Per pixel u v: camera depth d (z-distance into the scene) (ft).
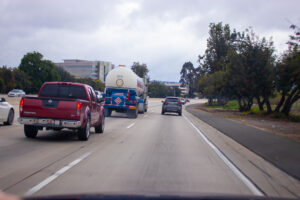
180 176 23.94
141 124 69.26
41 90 42.73
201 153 34.88
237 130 59.57
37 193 18.63
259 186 21.88
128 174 24.02
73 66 614.75
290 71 78.64
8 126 53.57
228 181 22.91
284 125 74.95
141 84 98.89
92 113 43.96
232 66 105.91
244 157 33.45
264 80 98.22
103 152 33.30
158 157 31.53
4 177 22.21
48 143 37.96
